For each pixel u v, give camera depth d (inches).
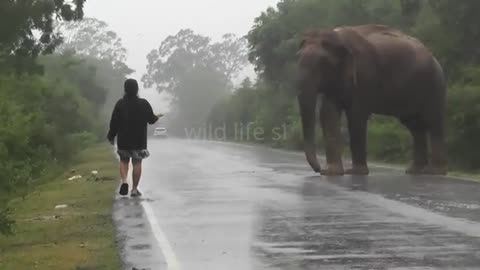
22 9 720.3
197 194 579.2
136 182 578.6
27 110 1133.1
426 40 1269.7
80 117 1943.9
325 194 555.8
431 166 805.9
